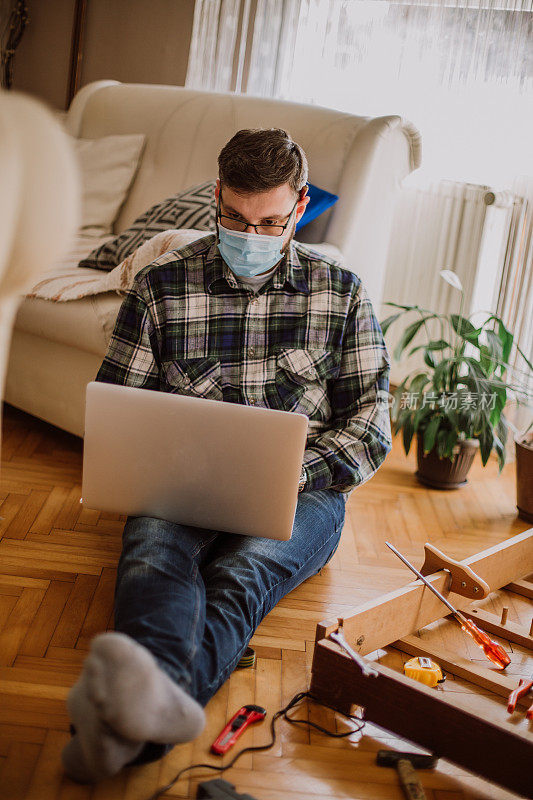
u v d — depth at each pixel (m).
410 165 2.64
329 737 1.36
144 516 1.51
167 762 1.25
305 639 1.65
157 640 1.20
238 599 1.41
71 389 2.40
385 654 1.62
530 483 2.37
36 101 0.85
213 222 2.39
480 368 2.50
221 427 1.42
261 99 2.81
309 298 1.71
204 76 3.54
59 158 0.83
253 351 1.68
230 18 3.42
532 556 1.98
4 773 1.18
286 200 1.58
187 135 2.93
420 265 3.14
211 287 1.66
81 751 1.12
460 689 1.52
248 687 1.46
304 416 1.41
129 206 3.07
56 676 1.43
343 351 1.74
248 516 1.48
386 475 2.63
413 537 2.20
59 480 2.28
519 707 1.47
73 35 4.03
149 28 3.85
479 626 1.74
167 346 1.66
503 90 2.87
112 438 1.46
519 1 2.80
